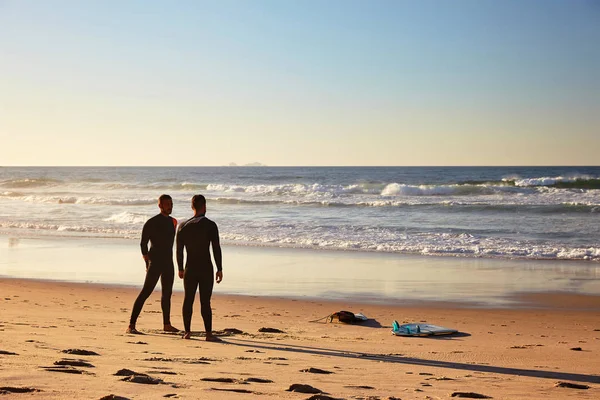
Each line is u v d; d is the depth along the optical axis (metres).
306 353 7.60
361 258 21.98
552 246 24.52
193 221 8.36
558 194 46.75
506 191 49.56
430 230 29.75
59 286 15.83
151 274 8.98
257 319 11.68
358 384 5.23
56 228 31.67
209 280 8.38
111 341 7.46
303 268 19.62
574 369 7.12
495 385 5.68
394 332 10.12
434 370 6.68
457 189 50.06
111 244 25.56
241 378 5.07
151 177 100.81
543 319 12.35
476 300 14.57
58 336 7.59
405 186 51.66
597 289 16.12
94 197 53.66
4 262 20.62
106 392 3.69
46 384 3.83
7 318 9.86
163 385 4.25
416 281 17.27
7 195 59.25
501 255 22.69
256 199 47.34
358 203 42.28
